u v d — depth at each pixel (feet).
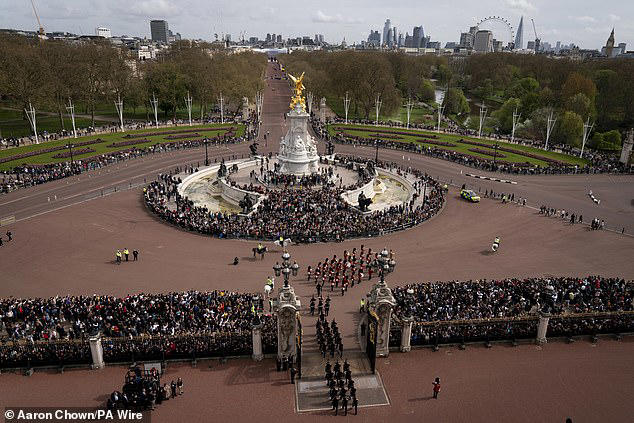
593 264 214.48
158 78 557.33
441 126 622.54
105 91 519.60
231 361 143.54
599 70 632.79
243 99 599.57
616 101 544.62
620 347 154.61
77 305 161.17
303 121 326.03
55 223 249.14
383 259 143.64
